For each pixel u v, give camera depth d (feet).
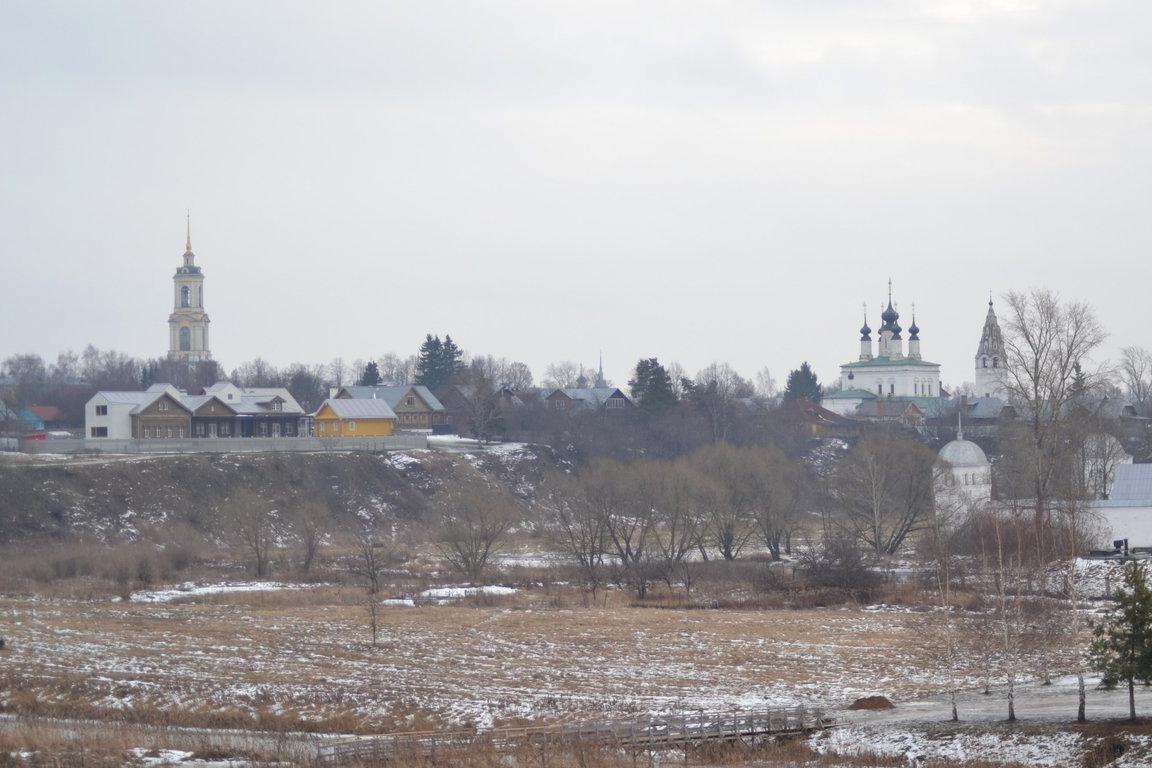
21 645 587.27
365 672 550.77
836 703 488.85
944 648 567.18
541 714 471.21
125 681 511.81
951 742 411.34
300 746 412.98
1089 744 388.37
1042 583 620.90
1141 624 396.57
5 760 388.98
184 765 388.78
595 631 651.66
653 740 416.67
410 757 398.01
